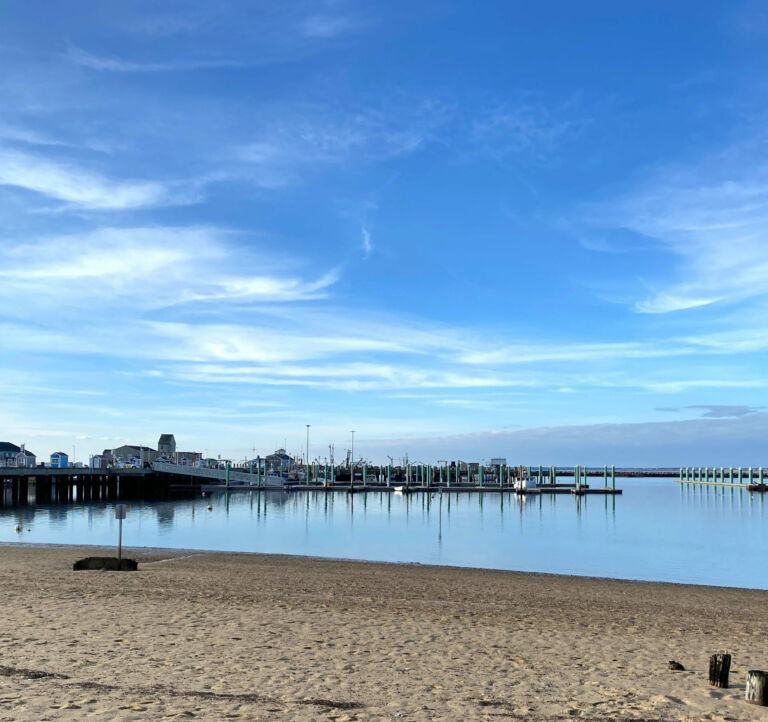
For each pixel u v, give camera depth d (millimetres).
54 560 36594
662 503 145875
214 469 173875
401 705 11578
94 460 187625
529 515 108438
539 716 11234
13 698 10891
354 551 58438
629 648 17516
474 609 23562
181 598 22891
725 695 12844
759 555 59781
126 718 10047
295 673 13508
